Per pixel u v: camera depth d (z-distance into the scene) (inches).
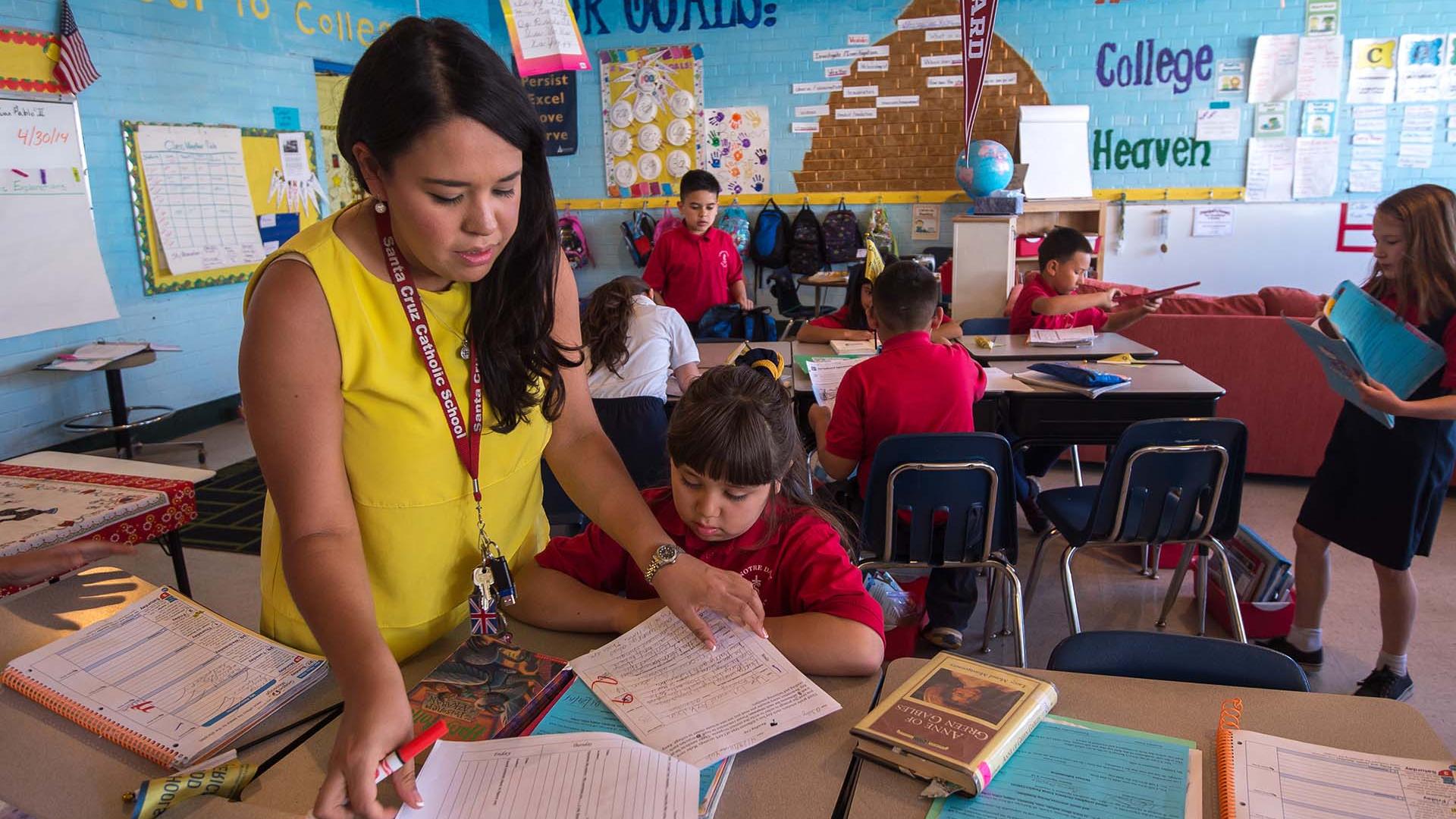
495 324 39.7
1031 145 263.1
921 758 36.2
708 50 282.8
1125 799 35.0
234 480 169.2
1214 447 86.0
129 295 187.6
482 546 44.1
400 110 30.7
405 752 31.9
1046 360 128.8
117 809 35.3
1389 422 81.0
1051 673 44.4
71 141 172.9
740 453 46.3
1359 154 256.1
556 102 293.1
